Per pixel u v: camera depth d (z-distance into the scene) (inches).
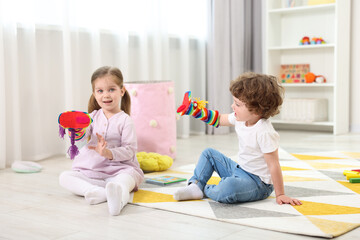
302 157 100.2
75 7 106.2
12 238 49.1
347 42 144.3
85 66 111.2
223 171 66.1
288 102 151.4
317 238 47.8
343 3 140.9
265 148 59.6
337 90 140.6
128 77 120.6
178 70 140.6
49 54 104.8
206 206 60.5
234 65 151.3
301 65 154.6
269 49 152.6
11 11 93.4
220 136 142.9
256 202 62.2
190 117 148.6
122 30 116.3
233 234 49.3
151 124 97.5
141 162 86.1
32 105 100.0
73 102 105.6
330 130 152.6
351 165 89.8
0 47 90.7
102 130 72.2
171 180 76.5
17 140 95.5
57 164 97.0
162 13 130.7
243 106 59.2
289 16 157.2
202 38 144.5
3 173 87.6
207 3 143.8
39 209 61.0
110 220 55.3
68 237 49.2
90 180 69.4
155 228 51.9
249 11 157.9
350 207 58.9
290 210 57.6
